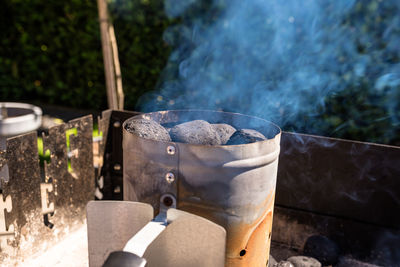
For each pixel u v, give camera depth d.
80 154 2.07
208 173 1.27
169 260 1.24
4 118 2.89
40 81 5.32
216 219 1.31
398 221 1.84
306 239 2.05
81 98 5.06
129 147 1.39
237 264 1.41
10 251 1.69
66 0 4.62
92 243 1.33
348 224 1.95
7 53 5.30
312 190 1.98
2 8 5.06
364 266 1.89
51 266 1.79
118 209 1.29
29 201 1.76
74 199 2.07
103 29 2.56
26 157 1.71
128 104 4.42
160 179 1.32
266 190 1.39
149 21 4.00
